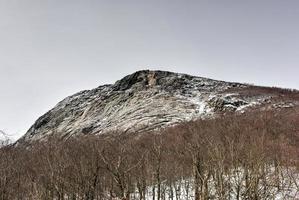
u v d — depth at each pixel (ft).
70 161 97.35
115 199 72.02
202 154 96.32
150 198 119.03
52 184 92.63
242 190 93.30
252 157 91.35
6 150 101.96
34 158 100.01
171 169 118.32
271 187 94.73
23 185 95.04
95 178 89.61
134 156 99.55
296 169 101.65
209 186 92.27
